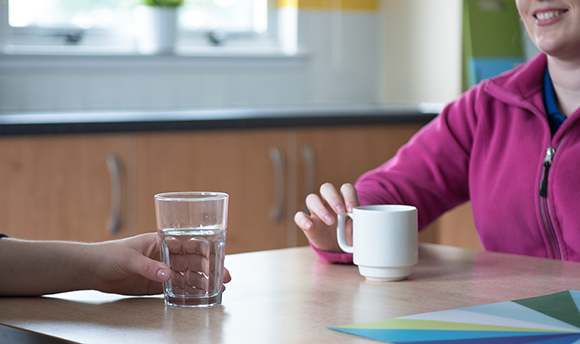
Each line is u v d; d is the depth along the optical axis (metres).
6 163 2.14
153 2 2.97
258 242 2.54
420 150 1.49
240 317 0.77
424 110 2.88
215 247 0.82
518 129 1.37
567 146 1.28
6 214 2.16
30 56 2.79
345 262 1.09
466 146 1.48
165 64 3.02
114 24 3.06
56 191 2.21
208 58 3.10
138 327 0.74
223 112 2.73
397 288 0.92
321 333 0.71
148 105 3.01
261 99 3.24
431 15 3.15
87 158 2.24
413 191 1.44
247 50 3.27
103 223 2.29
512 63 3.13
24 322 0.77
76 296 0.90
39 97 2.82
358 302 0.84
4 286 0.89
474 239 2.76
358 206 1.06
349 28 3.42
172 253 0.82
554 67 1.35
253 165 2.50
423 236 2.80
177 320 0.77
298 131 2.57
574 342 0.67
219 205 0.83
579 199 1.27
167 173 2.36
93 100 2.92
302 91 3.33
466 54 3.07
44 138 2.18
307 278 0.99
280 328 0.73
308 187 2.60
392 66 3.42
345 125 2.63
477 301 0.84
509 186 1.37
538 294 0.88
